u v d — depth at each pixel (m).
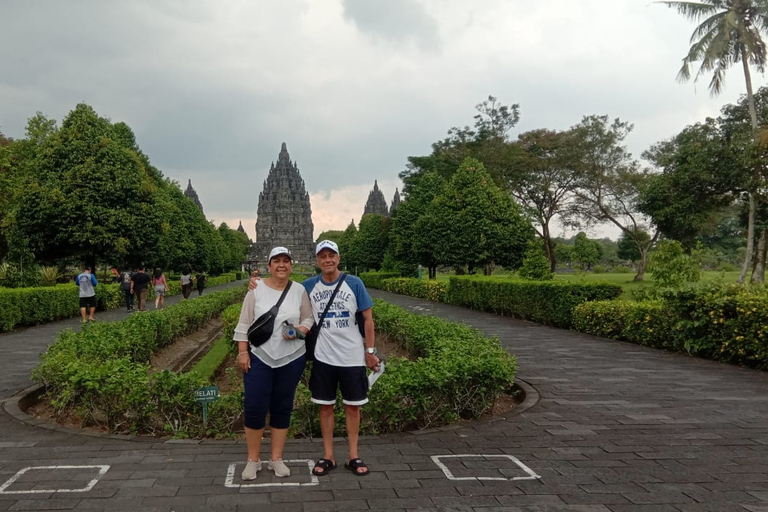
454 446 4.96
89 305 16.08
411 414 5.46
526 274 24.08
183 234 40.91
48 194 22.64
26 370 8.93
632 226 41.53
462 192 31.17
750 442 5.10
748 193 24.33
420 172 50.47
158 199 27.06
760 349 8.79
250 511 3.54
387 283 41.78
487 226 29.80
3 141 28.72
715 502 3.73
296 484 4.01
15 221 22.64
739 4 23.61
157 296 22.77
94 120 24.72
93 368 5.66
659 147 38.66
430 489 3.94
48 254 24.78
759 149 22.19
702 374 8.59
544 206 41.41
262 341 4.14
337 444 4.99
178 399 5.18
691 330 10.38
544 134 39.06
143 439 5.11
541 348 11.46
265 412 4.17
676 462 4.55
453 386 5.70
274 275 4.32
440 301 27.83
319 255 4.39
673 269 14.19
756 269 25.73
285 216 118.31
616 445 5.02
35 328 16.00
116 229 24.36
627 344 12.05
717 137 26.00
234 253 91.00
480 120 40.59
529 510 3.59
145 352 9.39
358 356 4.35
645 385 7.77
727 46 23.50
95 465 4.38
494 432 5.43
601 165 36.03
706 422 5.81
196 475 4.17
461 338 8.18
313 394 4.32
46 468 4.30
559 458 4.65
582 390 7.45
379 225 63.72
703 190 25.58
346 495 3.82
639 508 3.64
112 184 23.95
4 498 3.72
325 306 4.34
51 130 29.14
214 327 16.94
